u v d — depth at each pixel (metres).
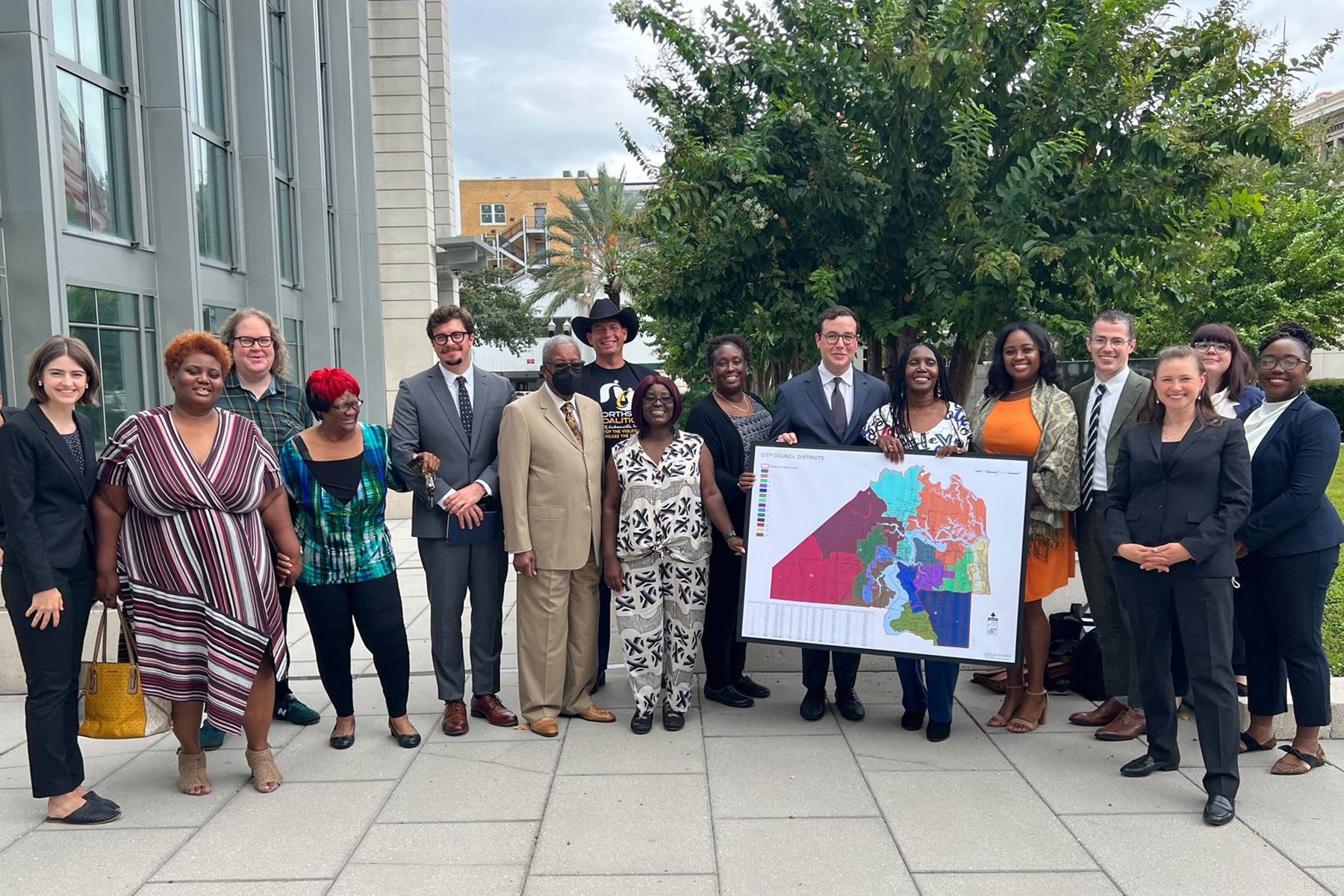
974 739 4.39
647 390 4.40
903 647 4.34
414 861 3.24
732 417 4.95
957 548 4.33
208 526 3.65
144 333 10.77
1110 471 4.32
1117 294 6.21
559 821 3.54
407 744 4.34
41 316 8.45
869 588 4.41
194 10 12.36
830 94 6.31
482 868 3.19
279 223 16.00
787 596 4.48
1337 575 7.58
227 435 3.75
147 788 3.91
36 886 3.10
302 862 3.25
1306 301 18.86
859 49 6.28
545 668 4.53
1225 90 6.13
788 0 6.62
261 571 3.76
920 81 5.49
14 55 8.21
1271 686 4.10
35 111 8.27
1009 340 4.50
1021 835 3.40
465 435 4.58
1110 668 4.47
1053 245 5.79
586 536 4.49
